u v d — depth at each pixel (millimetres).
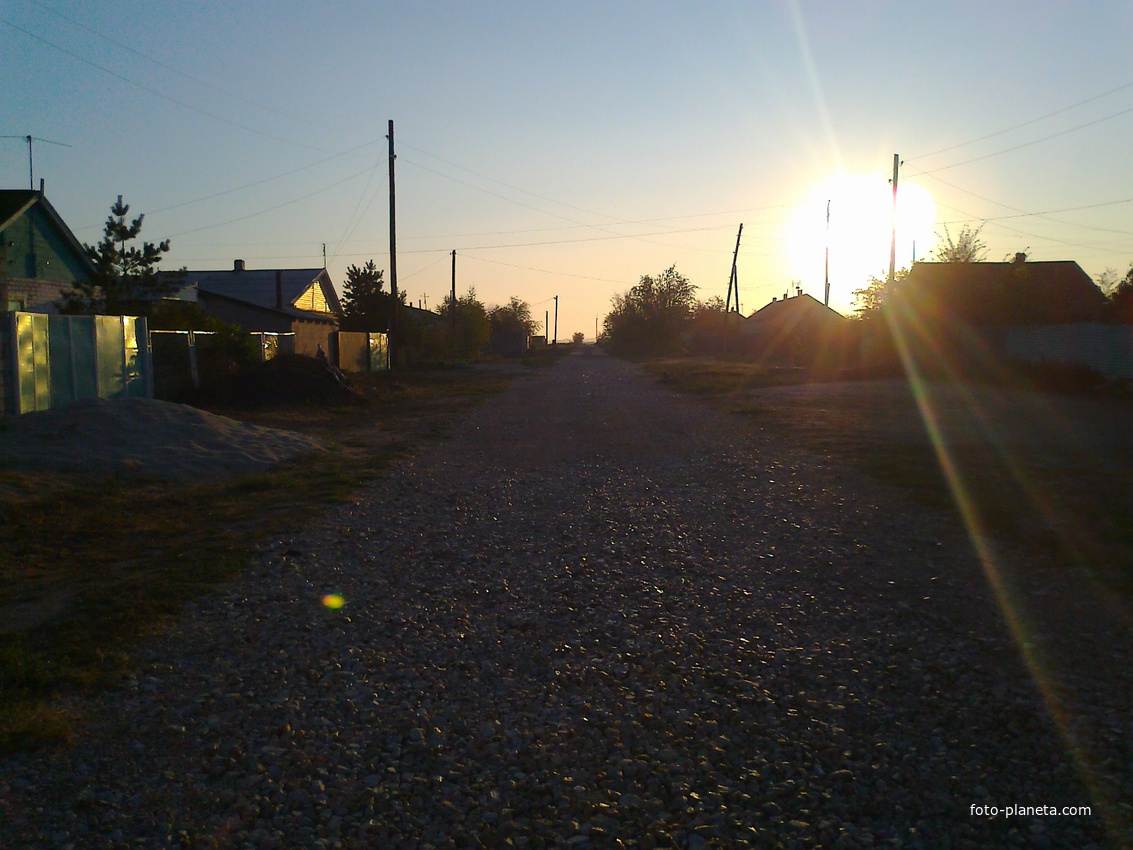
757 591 7227
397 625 6555
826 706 5020
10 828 3867
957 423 18703
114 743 4688
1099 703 4922
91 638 6164
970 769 4270
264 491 11930
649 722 4887
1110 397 25078
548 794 4172
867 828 3820
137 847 3750
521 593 7320
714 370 44250
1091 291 45219
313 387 24516
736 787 4191
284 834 3857
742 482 12453
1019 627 6152
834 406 23344
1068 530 8625
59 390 16812
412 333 54812
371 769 4430
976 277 37500
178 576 7656
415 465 14727
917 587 7156
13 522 9367
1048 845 3664
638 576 7742
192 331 23312
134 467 12617
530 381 39750
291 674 5645
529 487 12469
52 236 24875
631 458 15258
